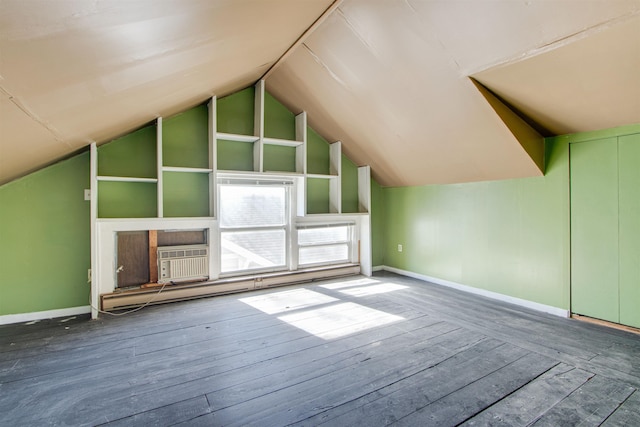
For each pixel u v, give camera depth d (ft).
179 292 12.53
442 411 5.96
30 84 4.60
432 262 15.42
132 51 5.29
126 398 6.37
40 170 10.86
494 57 7.98
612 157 9.65
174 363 7.76
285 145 15.33
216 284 13.20
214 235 13.46
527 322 10.26
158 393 6.54
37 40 3.67
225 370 7.43
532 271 11.61
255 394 6.51
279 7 6.95
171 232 12.87
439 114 10.76
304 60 11.71
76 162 11.39
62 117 6.63
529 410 5.97
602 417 5.76
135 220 11.64
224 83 11.59
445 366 7.56
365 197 16.90
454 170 13.29
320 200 16.47
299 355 8.14
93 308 10.81
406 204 16.69
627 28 6.30
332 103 13.32
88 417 5.81
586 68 7.55
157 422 5.69
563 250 10.77
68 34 3.86
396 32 8.73
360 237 17.31
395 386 6.77
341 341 8.93
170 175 13.00
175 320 10.53
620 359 7.83
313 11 8.43
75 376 7.18
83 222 11.50
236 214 14.25
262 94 13.79
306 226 15.76
